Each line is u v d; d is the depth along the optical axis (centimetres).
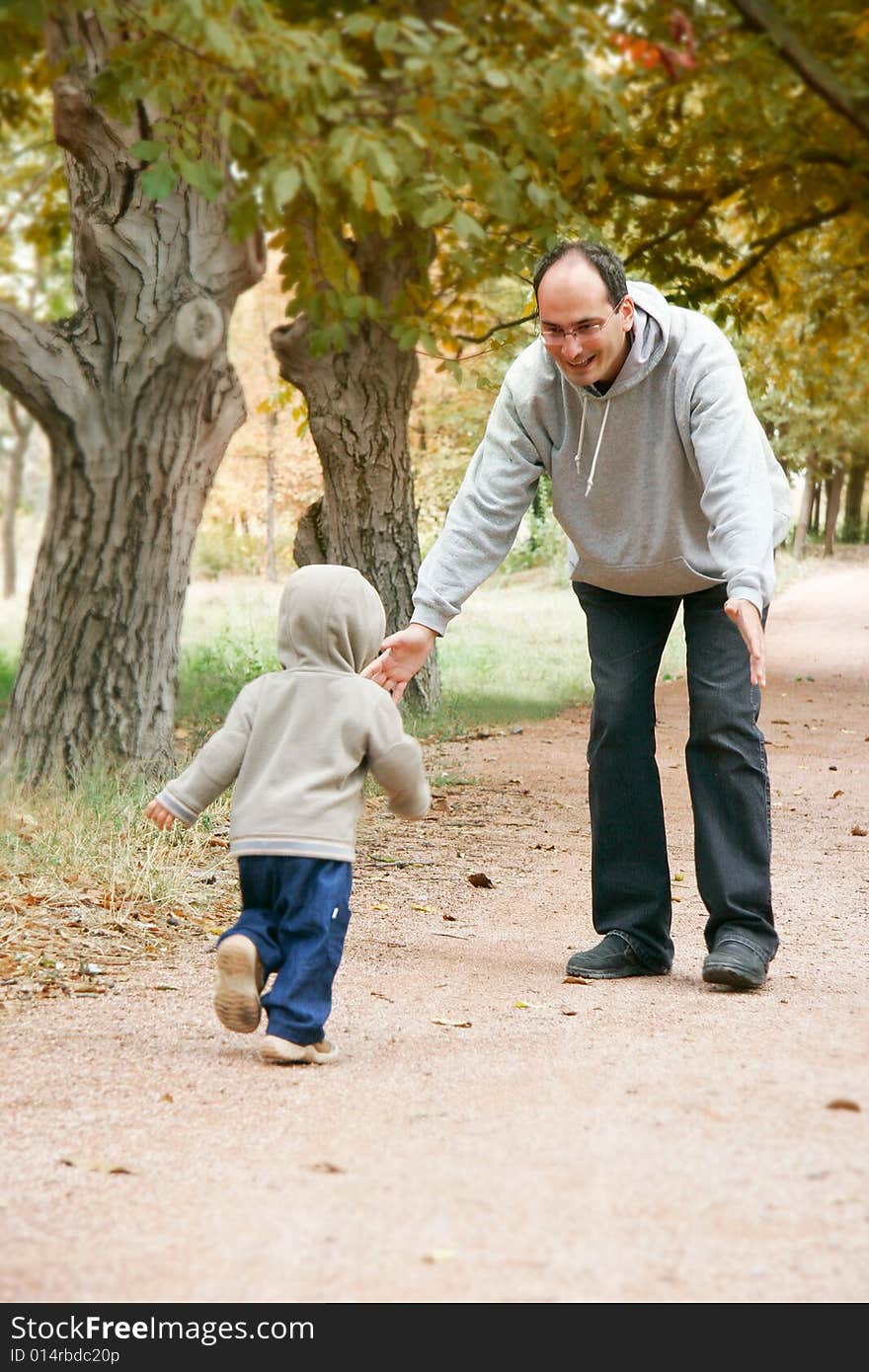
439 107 691
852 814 807
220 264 770
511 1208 244
